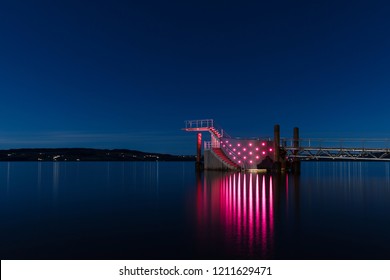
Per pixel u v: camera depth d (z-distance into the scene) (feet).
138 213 79.51
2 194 123.34
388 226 63.52
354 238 54.95
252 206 88.12
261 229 61.31
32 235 58.03
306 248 49.57
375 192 120.78
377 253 47.32
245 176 200.44
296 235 56.80
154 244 51.98
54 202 100.94
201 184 154.61
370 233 58.13
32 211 84.02
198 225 65.05
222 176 202.90
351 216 73.67
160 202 98.07
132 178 218.38
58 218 74.02
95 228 63.26
